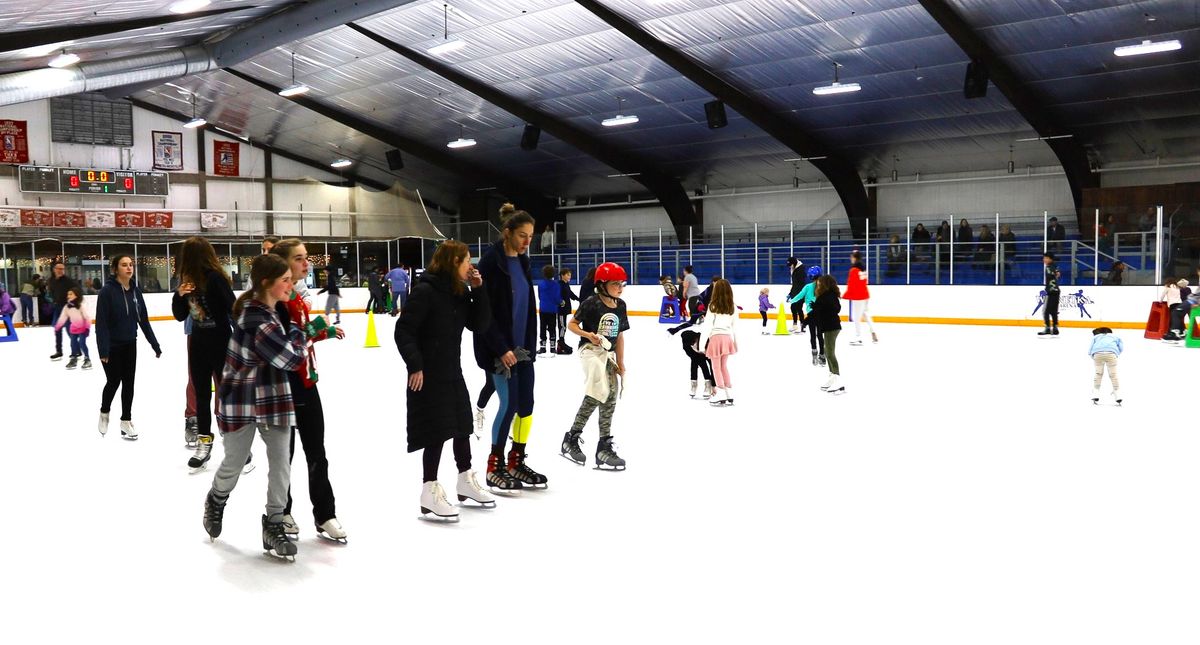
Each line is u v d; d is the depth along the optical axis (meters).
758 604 3.21
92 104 27.31
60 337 13.19
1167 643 2.85
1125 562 3.62
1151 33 15.59
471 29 19.02
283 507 3.73
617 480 5.11
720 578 3.48
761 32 17.61
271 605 3.23
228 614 3.15
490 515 4.40
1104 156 21.00
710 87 20.03
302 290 4.30
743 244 23.20
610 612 3.14
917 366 10.98
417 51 20.56
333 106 26.09
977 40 16.64
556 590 3.37
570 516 4.38
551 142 26.20
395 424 7.05
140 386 9.58
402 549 3.88
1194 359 11.47
